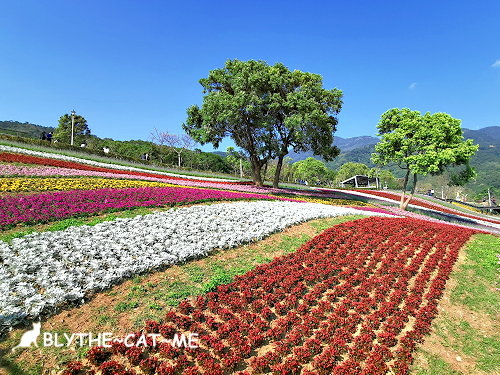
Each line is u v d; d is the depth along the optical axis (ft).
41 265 26.66
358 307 27.25
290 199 72.90
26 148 88.33
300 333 22.90
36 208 39.11
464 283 35.32
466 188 333.62
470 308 30.83
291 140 101.19
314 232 45.14
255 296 26.78
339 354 22.26
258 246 38.04
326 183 281.33
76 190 51.16
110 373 17.90
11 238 31.12
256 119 89.30
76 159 87.92
